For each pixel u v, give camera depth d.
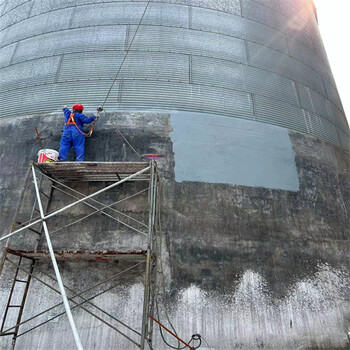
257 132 8.61
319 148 9.31
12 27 11.02
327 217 8.14
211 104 8.69
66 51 9.45
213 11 10.34
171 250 6.79
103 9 10.07
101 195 7.34
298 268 7.12
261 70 9.79
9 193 7.59
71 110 8.45
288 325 6.46
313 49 11.99
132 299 6.32
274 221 7.50
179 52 9.26
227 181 7.71
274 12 11.55
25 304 6.34
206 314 6.28
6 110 9.01
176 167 7.68
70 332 6.11
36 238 6.97
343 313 6.94
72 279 6.51
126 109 8.36
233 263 6.84
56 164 6.61
